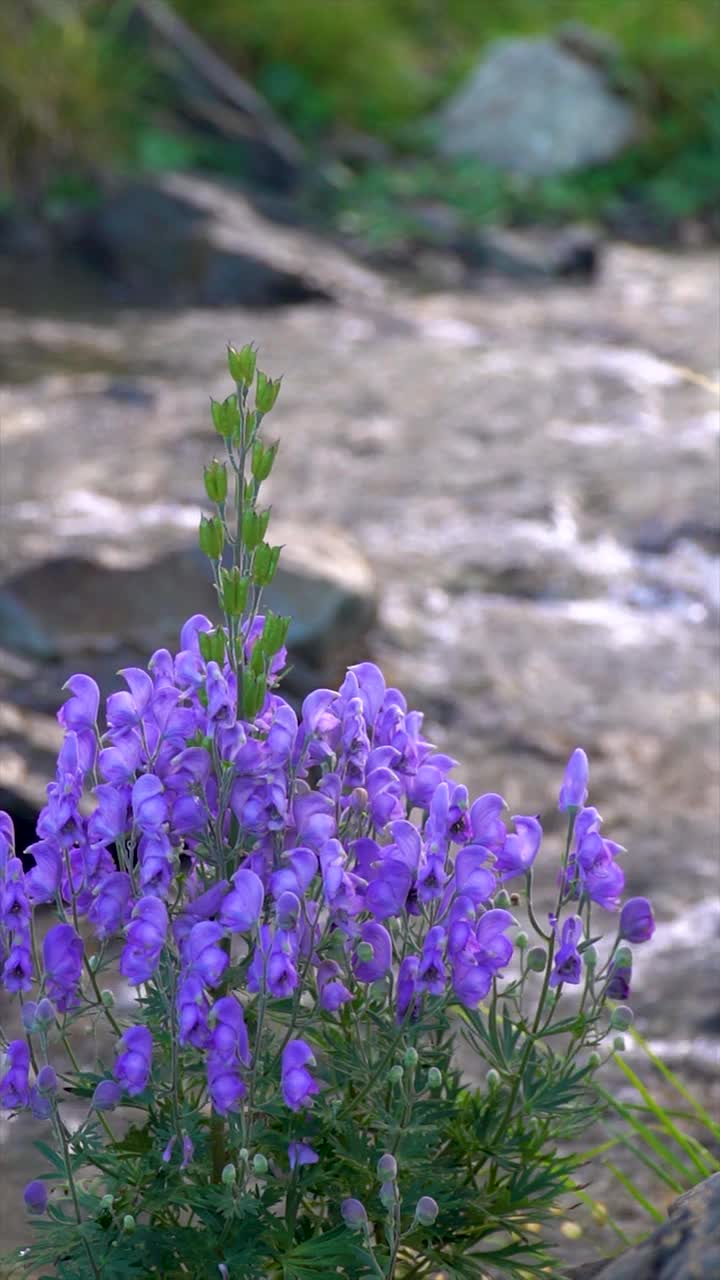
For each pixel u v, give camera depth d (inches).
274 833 75.9
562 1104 78.6
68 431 341.4
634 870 176.6
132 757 76.5
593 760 209.3
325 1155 78.5
